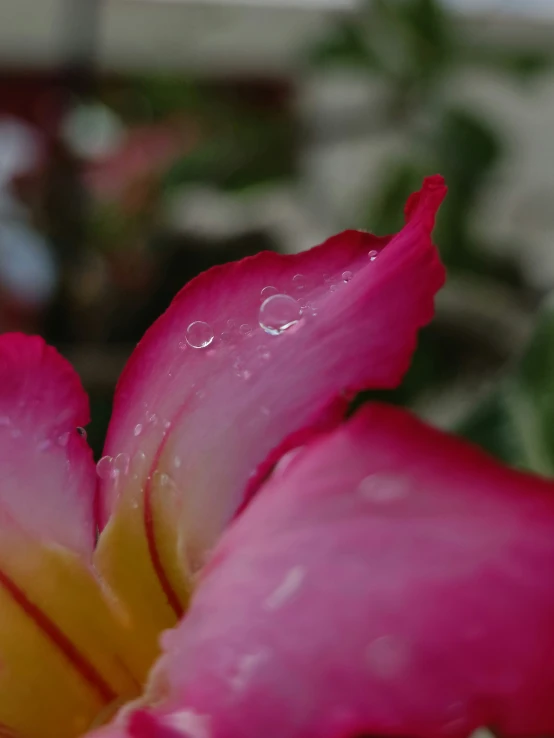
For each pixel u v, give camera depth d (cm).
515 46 40
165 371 12
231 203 39
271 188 37
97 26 30
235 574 10
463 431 16
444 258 33
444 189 11
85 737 10
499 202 46
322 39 38
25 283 31
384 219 34
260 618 10
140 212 36
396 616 9
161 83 41
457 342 28
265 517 10
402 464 10
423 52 36
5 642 12
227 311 12
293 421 11
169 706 10
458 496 10
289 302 12
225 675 10
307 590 10
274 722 9
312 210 41
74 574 12
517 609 9
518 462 15
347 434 10
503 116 46
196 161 36
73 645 12
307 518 10
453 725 9
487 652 9
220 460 12
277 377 12
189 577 12
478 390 25
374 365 11
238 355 12
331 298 12
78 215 30
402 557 10
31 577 12
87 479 13
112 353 28
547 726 9
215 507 12
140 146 39
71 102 30
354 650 9
